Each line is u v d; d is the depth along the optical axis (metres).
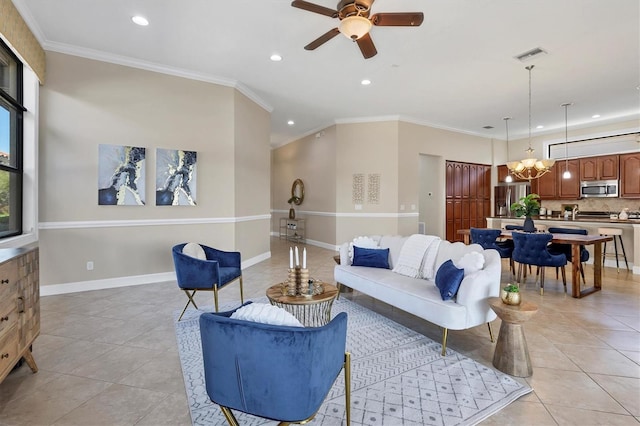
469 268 2.60
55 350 2.47
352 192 7.09
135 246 4.27
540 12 3.06
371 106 6.12
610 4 2.92
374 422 1.68
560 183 7.48
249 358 1.32
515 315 2.11
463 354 2.48
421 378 2.11
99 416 1.73
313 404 1.35
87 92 3.94
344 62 4.20
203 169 4.68
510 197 8.18
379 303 3.72
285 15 3.15
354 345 2.62
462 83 4.89
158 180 4.36
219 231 4.84
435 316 2.49
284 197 9.85
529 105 5.93
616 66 4.25
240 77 4.73
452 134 7.64
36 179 3.57
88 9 3.06
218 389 1.39
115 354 2.42
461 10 3.03
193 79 4.59
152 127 4.32
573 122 7.10
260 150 5.83
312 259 6.20
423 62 4.16
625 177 6.49
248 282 4.48
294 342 1.28
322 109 6.32
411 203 7.00
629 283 4.47
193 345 2.56
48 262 3.79
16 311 1.92
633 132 6.47
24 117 3.49
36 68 3.45
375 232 6.93
